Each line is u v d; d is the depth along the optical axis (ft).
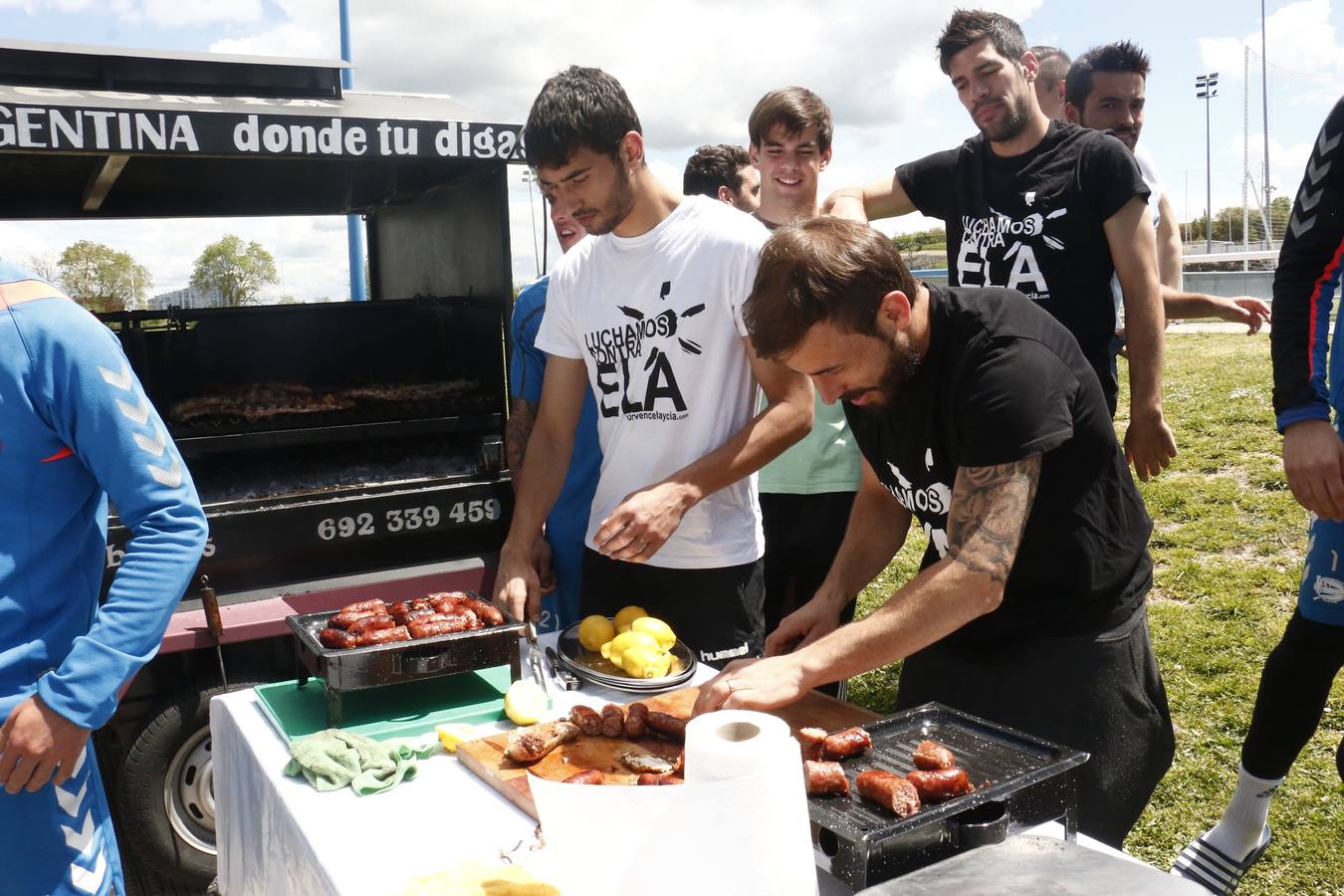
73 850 5.93
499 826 5.24
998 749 5.32
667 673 7.06
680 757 5.43
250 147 9.34
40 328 5.64
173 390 11.96
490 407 11.41
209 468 11.62
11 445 5.62
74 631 6.00
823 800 4.79
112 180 11.69
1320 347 7.20
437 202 12.66
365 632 6.83
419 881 4.38
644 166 8.23
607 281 8.77
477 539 11.04
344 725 6.63
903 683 7.75
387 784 5.70
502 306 11.00
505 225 10.76
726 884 3.73
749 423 8.15
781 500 12.73
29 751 5.49
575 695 7.01
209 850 10.42
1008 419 5.77
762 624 9.29
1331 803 11.75
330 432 10.64
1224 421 30.50
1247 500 23.53
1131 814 7.06
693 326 8.41
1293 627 8.61
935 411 6.18
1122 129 13.24
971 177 10.92
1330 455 6.90
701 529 8.78
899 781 4.68
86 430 5.77
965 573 5.70
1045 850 4.03
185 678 10.13
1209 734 13.67
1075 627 6.81
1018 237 10.40
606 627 7.66
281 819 5.63
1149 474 10.21
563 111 7.59
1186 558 20.79
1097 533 6.63
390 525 10.31
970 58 10.12
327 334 12.50
